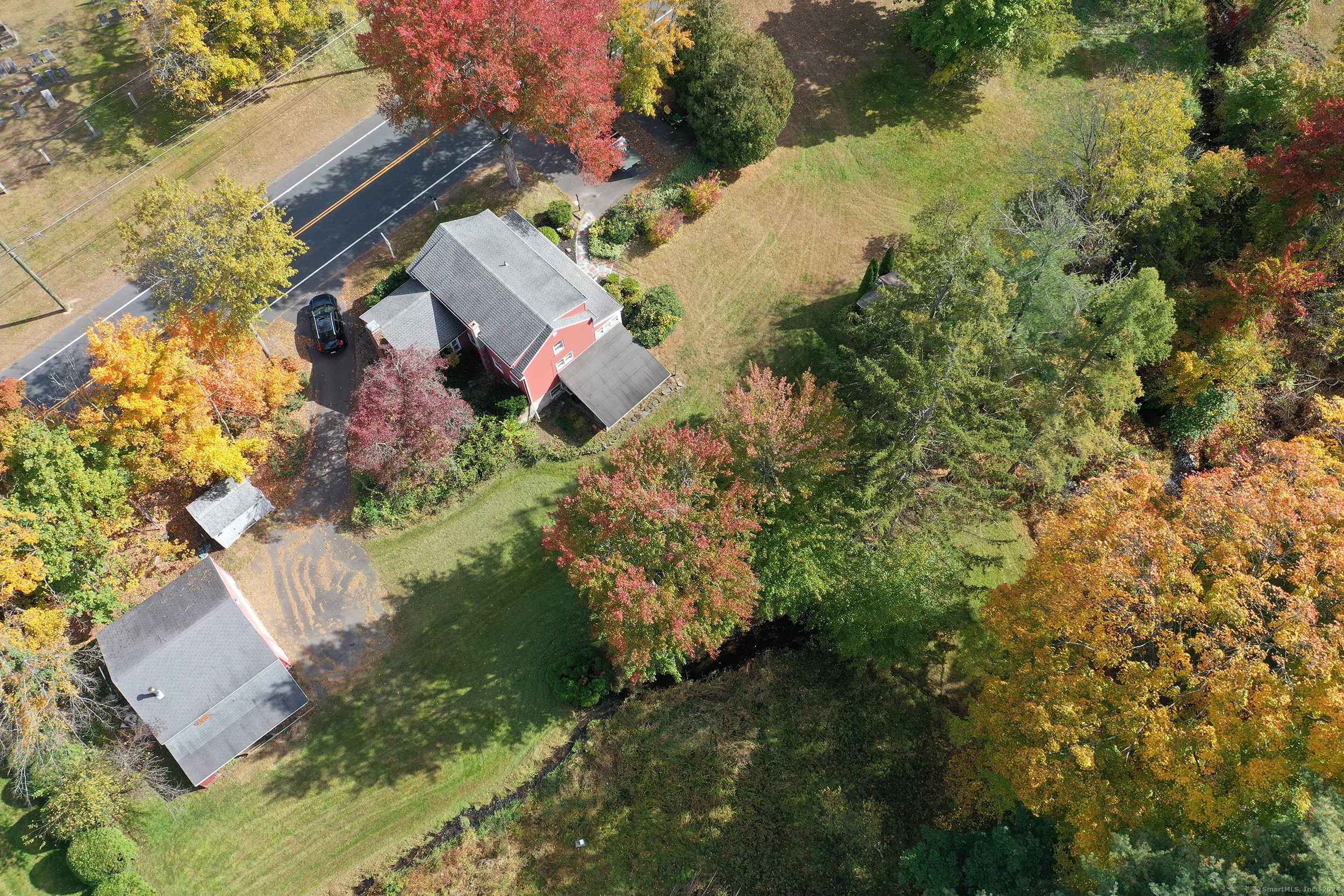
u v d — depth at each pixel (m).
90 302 48.94
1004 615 33.03
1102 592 28.89
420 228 52.41
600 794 37.16
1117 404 37.38
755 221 54.31
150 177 53.12
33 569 35.06
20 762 33.81
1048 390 36.50
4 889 34.28
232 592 39.19
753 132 51.66
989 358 37.06
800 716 39.38
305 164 55.03
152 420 38.84
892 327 39.91
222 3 51.44
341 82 57.88
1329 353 44.12
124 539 39.88
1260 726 26.45
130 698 35.75
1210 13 65.81
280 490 44.25
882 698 39.94
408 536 43.47
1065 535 32.09
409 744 38.34
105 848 33.88
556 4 44.41
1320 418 43.66
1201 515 30.61
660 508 32.81
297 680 39.12
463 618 41.47
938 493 35.25
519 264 45.97
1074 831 30.00
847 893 35.03
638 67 50.78
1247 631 27.41
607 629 34.06
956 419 35.22
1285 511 29.23
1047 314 38.50
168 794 36.09
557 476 45.41
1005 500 43.47
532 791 37.41
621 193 54.09
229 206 41.53
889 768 38.12
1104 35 62.88
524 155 55.53
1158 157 46.62
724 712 39.44
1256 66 61.72
